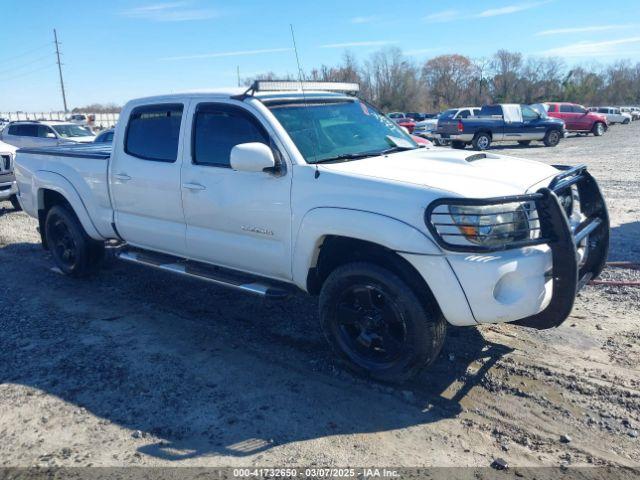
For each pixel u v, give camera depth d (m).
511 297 3.47
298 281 4.20
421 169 3.89
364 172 3.84
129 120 5.36
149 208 5.21
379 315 3.86
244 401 3.78
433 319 3.66
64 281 6.45
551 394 3.75
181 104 4.89
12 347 4.69
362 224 3.66
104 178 5.61
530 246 3.54
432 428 3.44
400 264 3.65
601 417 3.48
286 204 4.11
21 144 19.44
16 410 3.75
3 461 3.22
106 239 6.03
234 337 4.82
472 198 3.40
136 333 4.94
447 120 24.64
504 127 23.52
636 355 4.22
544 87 80.62
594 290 5.61
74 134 19.67
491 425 3.45
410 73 69.75
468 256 3.43
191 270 4.96
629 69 96.81
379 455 3.19
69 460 3.21
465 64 83.69
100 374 4.19
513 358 4.25
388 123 5.18
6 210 11.26
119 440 3.39
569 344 4.45
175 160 4.92
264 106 4.38
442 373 4.08
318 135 4.43
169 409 3.70
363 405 3.71
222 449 3.28
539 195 3.52
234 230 4.54
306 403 3.74
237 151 3.96
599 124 31.47
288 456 3.19
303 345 4.64
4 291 6.14
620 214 8.95
